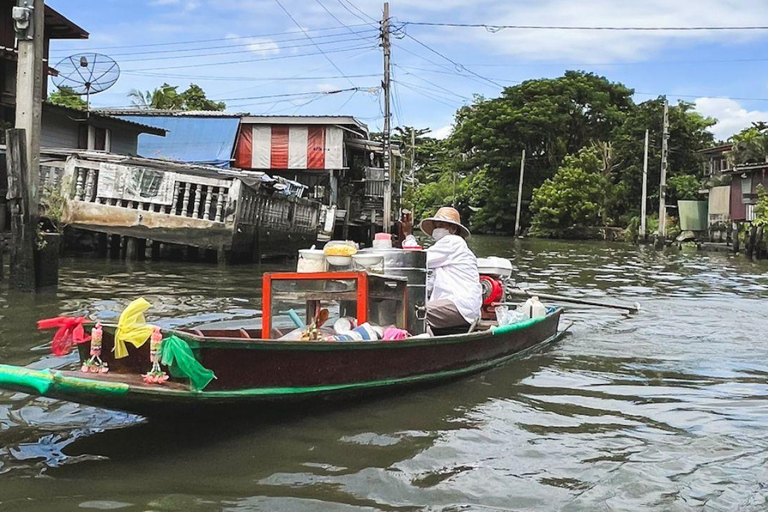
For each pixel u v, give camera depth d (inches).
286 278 208.4
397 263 228.8
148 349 162.2
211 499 143.5
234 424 181.6
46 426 182.2
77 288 437.7
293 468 159.9
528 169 2036.2
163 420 175.5
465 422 196.4
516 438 185.0
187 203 636.7
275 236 751.7
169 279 515.5
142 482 150.5
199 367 155.9
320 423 190.5
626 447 179.8
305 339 199.9
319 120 1152.8
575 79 2080.5
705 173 1797.5
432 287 264.7
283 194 751.1
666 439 186.5
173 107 1533.0
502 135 2003.0
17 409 194.2
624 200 1861.5
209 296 429.7
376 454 169.9
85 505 139.4
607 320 389.7
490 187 2124.8
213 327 321.7
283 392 175.2
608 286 586.6
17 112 395.2
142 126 930.1
